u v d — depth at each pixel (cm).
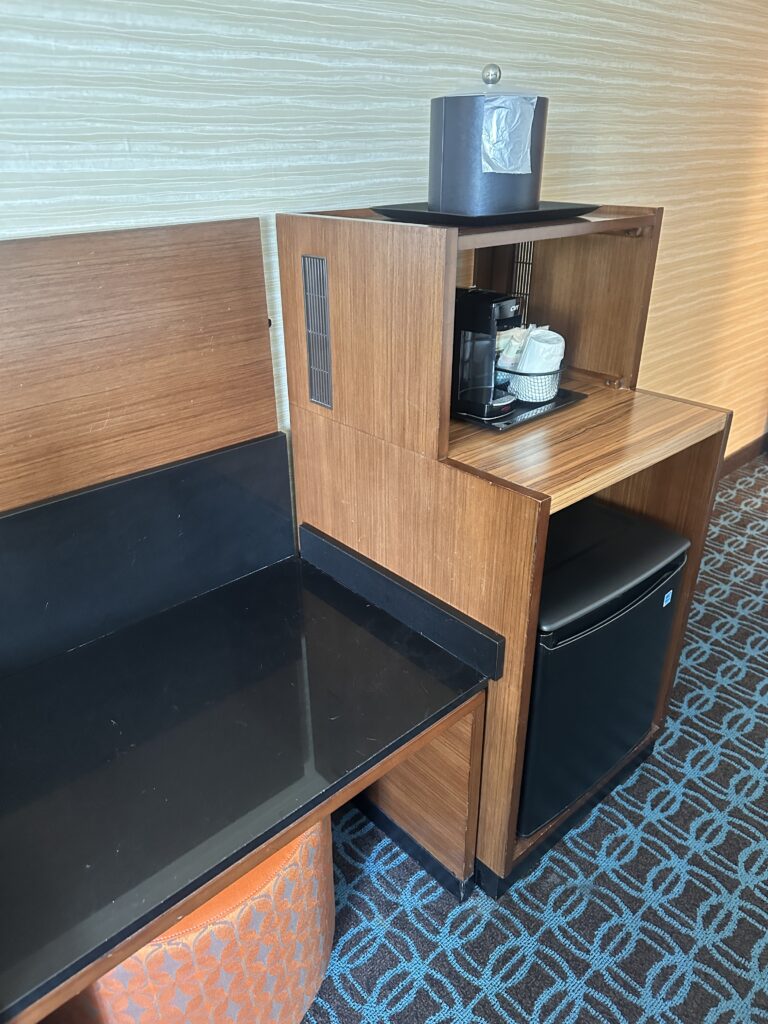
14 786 91
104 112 96
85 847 82
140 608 122
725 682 192
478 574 106
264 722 101
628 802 156
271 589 132
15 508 104
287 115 114
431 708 104
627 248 130
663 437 117
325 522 134
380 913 134
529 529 96
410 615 120
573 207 116
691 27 184
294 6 107
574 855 144
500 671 109
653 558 133
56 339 100
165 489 117
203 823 85
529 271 146
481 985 122
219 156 109
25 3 85
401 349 103
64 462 107
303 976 112
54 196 96
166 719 102
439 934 130
